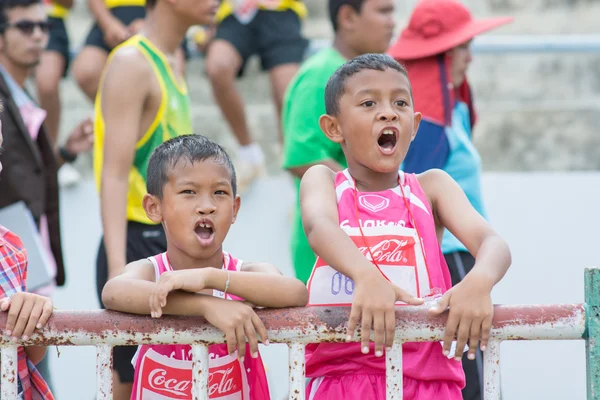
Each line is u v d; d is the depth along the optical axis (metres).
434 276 6.80
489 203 13.19
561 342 12.77
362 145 6.96
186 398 6.82
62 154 12.09
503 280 13.05
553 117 18.20
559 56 19.77
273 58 14.64
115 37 13.97
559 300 13.03
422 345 6.73
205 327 6.10
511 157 18.09
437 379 6.74
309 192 7.02
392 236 6.81
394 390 6.08
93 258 13.03
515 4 20.91
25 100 11.12
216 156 6.89
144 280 6.36
